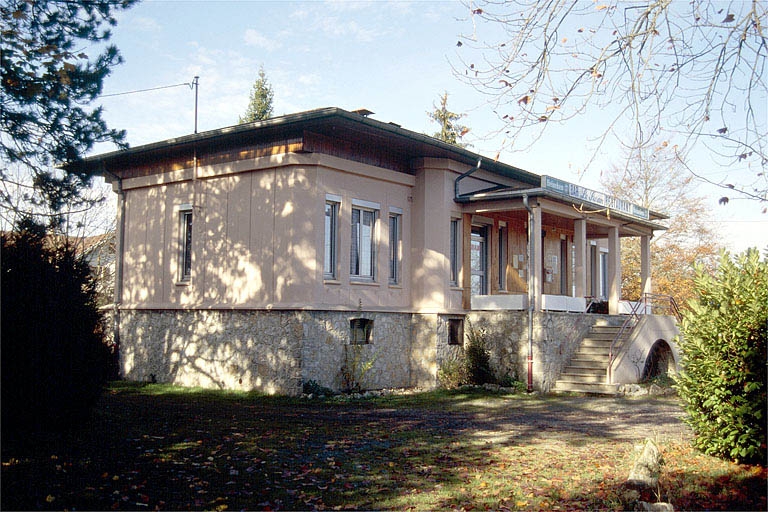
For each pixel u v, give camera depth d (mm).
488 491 8195
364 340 18328
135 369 20297
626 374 19344
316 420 13008
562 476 8961
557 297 20172
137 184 20688
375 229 18906
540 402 16781
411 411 14836
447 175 20094
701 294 10219
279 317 16875
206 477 8320
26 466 8188
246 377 17406
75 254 10180
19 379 8938
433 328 19438
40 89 11438
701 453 9852
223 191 18516
